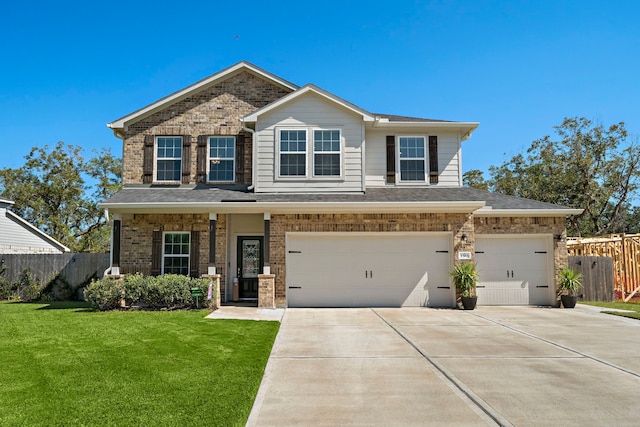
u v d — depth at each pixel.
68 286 16.77
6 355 7.44
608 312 12.98
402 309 13.58
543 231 15.02
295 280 14.02
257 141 15.21
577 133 32.44
